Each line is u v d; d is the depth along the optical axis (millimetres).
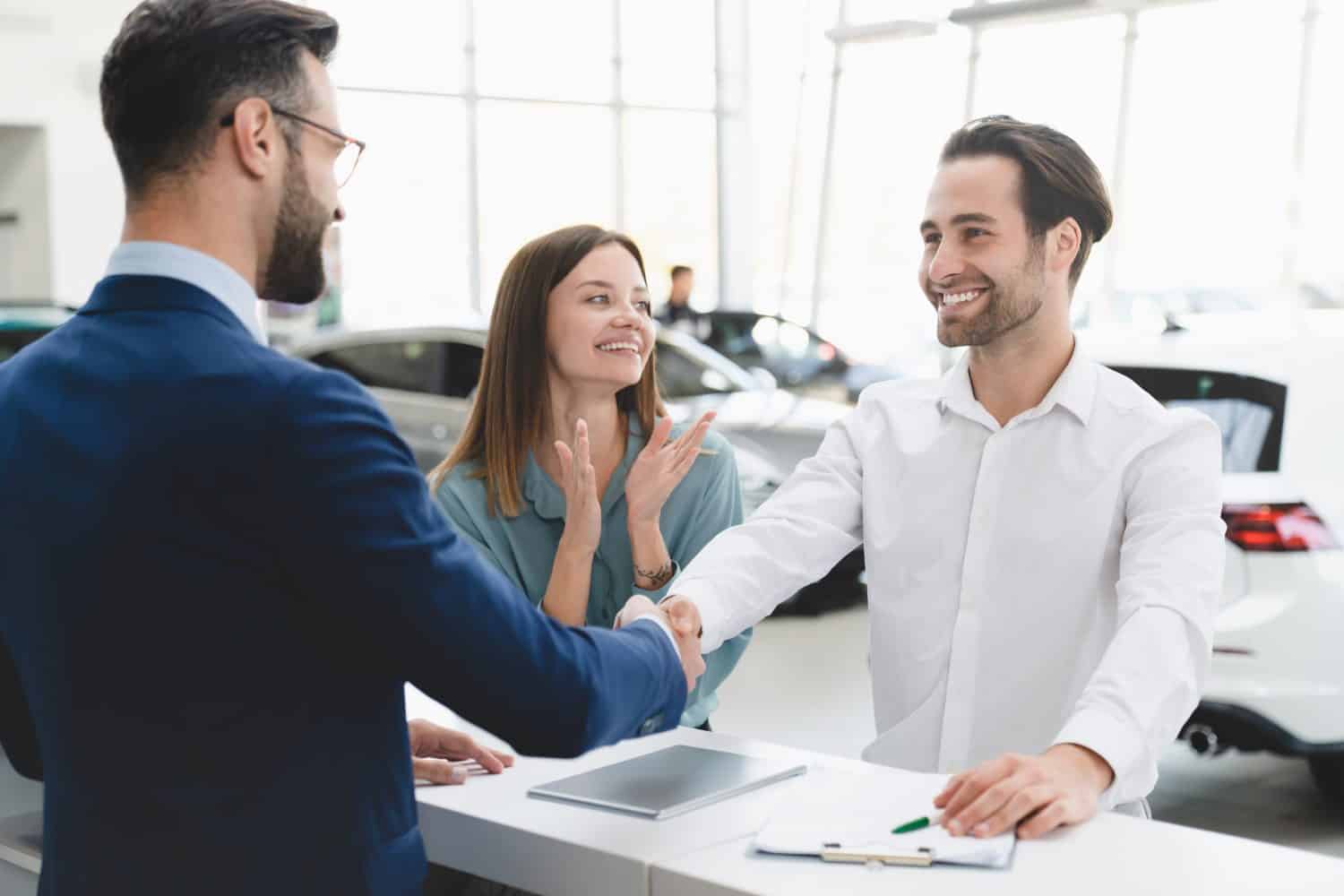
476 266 12531
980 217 1785
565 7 12734
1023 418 1855
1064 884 1277
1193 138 11102
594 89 12977
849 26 12281
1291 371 3770
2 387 1230
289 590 1131
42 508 1146
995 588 1870
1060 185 1777
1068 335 1865
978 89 11852
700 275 13586
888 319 12312
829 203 12695
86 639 1138
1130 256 11383
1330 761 3836
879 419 2012
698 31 13312
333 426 1112
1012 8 11281
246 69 1204
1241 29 10844
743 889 1280
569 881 1441
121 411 1134
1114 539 1818
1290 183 10852
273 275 1283
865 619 6395
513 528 2207
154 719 1137
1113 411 1824
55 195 9523
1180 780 4145
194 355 1144
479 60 12430
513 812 1541
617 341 2148
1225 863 1331
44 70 9398
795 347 8062
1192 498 1743
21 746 1572
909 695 1943
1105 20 11281
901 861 1331
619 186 13164
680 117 13359
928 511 1925
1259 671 3453
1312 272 10820
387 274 11930
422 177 12203
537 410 2195
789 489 2043
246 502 1102
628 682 1298
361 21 11906
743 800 1572
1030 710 1854
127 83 1191
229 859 1148
